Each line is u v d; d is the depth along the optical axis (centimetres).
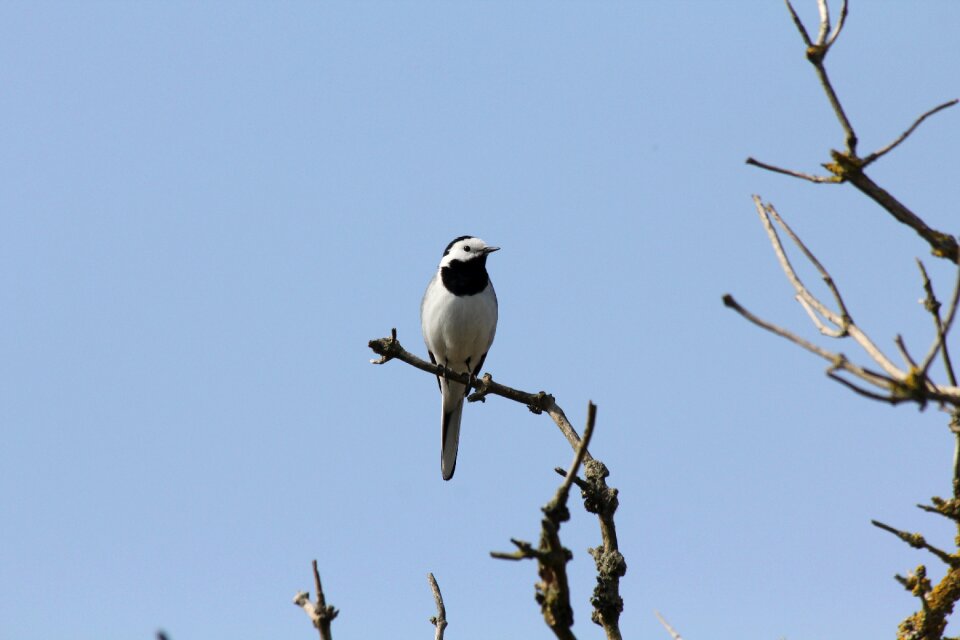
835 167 865
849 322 817
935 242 846
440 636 1093
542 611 864
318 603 833
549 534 856
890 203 856
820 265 862
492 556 855
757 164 877
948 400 659
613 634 1127
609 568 1141
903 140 853
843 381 648
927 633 1083
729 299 668
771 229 896
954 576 1091
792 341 669
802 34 873
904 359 668
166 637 679
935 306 871
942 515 1030
